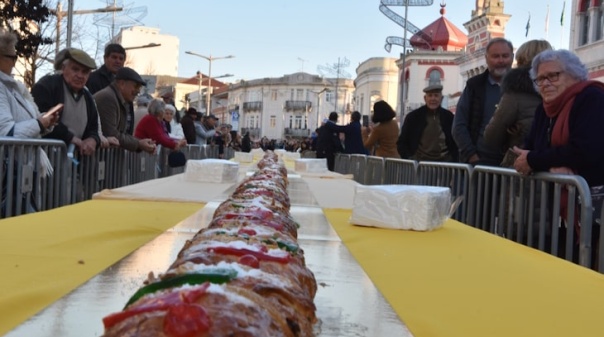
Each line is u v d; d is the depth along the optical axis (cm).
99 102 627
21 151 413
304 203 415
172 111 1038
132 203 373
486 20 4366
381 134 1035
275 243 154
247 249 136
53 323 130
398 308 160
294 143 4381
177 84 9406
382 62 6638
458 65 5069
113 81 652
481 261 229
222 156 1861
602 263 316
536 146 387
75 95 533
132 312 92
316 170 818
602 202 327
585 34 2425
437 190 309
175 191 447
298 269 139
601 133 340
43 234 243
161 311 90
